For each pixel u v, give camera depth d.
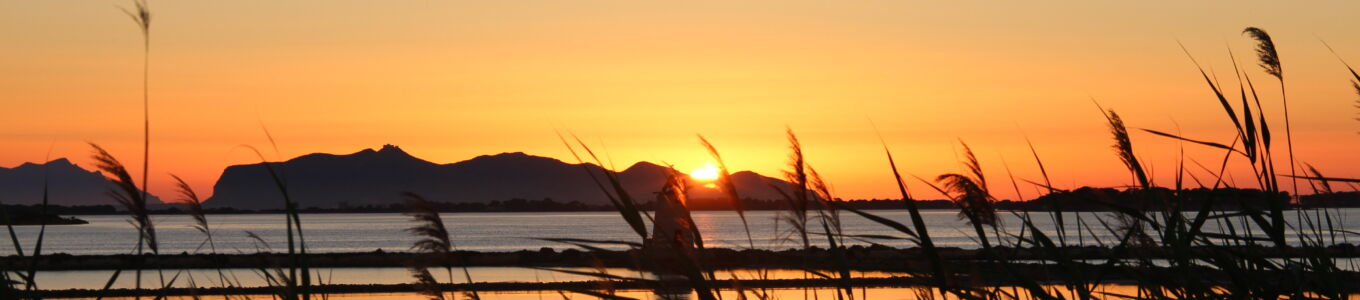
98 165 3.44
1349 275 3.96
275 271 3.45
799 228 3.52
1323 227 4.08
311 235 118.94
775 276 15.39
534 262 31.08
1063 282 3.93
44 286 22.98
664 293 3.31
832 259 3.60
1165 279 3.90
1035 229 3.82
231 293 4.18
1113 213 3.90
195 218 4.05
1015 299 3.68
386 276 27.19
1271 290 3.90
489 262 31.22
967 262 3.67
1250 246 4.03
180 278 22.86
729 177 3.40
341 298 19.62
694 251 3.36
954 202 3.56
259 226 167.75
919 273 3.67
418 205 3.11
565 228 167.38
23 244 83.81
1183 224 3.88
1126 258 3.90
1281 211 3.89
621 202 3.34
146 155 3.54
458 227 173.25
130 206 3.55
